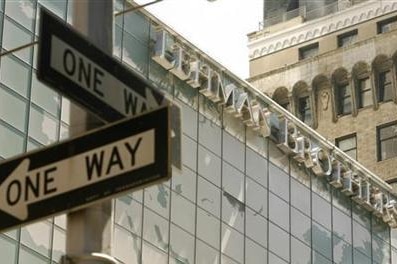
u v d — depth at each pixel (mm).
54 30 13797
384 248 75812
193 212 60094
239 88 65812
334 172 72188
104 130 13711
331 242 70625
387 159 108125
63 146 13844
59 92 13664
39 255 49656
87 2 14477
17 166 13977
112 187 13422
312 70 113562
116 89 14203
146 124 13562
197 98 62750
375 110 110250
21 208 13781
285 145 68062
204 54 63188
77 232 13422
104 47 14430
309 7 117562
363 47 112188
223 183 62906
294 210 68188
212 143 62906
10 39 52031
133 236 55594
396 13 112188
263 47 118250
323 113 112125
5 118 50625
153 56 60406
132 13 59906
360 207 74625
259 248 64312
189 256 59031
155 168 13344
